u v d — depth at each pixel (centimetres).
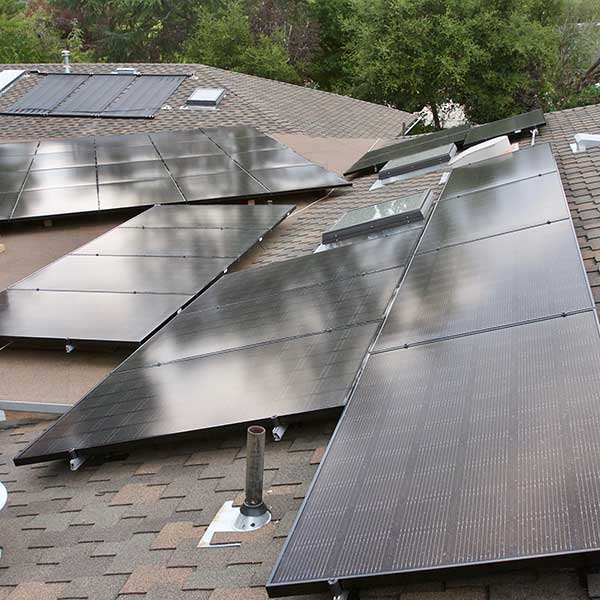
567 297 555
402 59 3950
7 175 1549
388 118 2434
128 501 578
